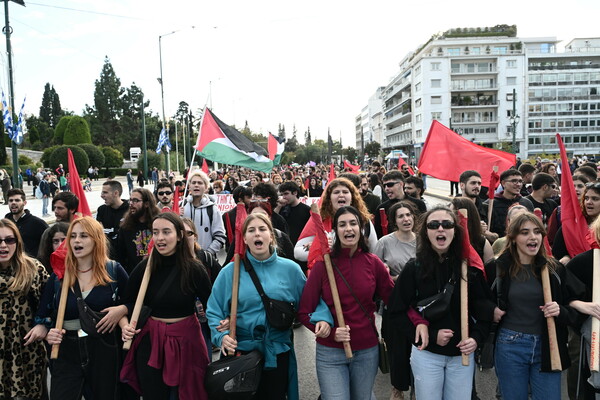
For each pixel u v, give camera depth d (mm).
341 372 3471
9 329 3709
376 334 3574
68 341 3617
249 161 9828
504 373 3379
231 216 6207
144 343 3629
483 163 7125
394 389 4086
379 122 119250
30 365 3807
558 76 76125
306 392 4516
